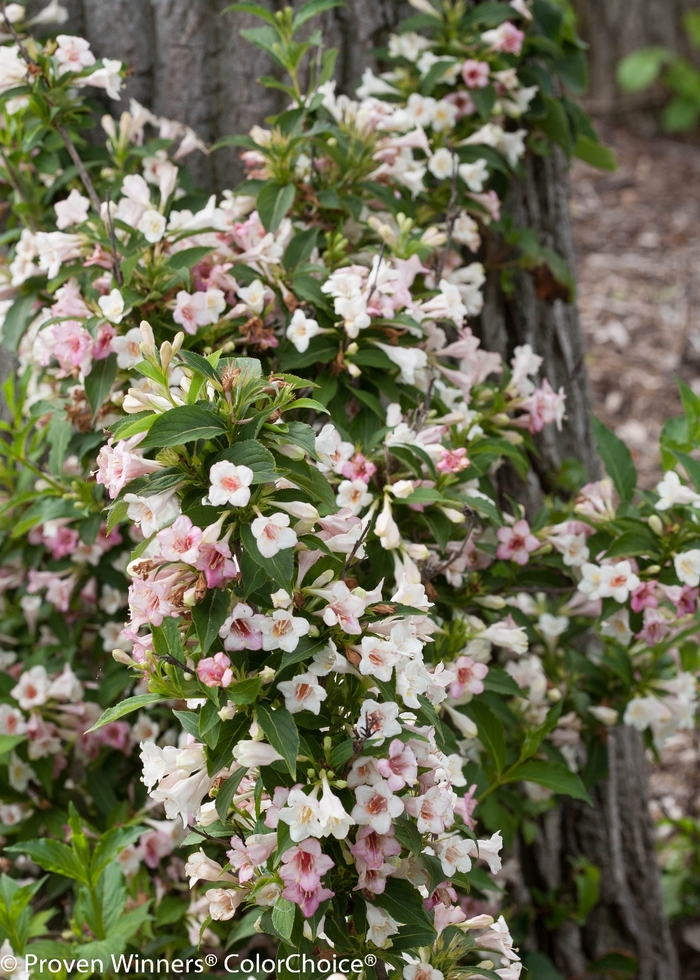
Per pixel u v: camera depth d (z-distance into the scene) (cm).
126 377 169
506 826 182
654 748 187
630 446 389
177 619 142
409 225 174
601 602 177
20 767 182
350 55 195
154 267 168
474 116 193
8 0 192
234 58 193
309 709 140
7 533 190
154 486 139
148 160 185
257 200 174
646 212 516
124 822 180
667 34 584
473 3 197
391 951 144
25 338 187
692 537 170
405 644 142
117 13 192
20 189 186
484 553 177
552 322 211
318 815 137
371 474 161
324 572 143
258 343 169
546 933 215
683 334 438
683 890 245
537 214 211
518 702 186
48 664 187
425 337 174
